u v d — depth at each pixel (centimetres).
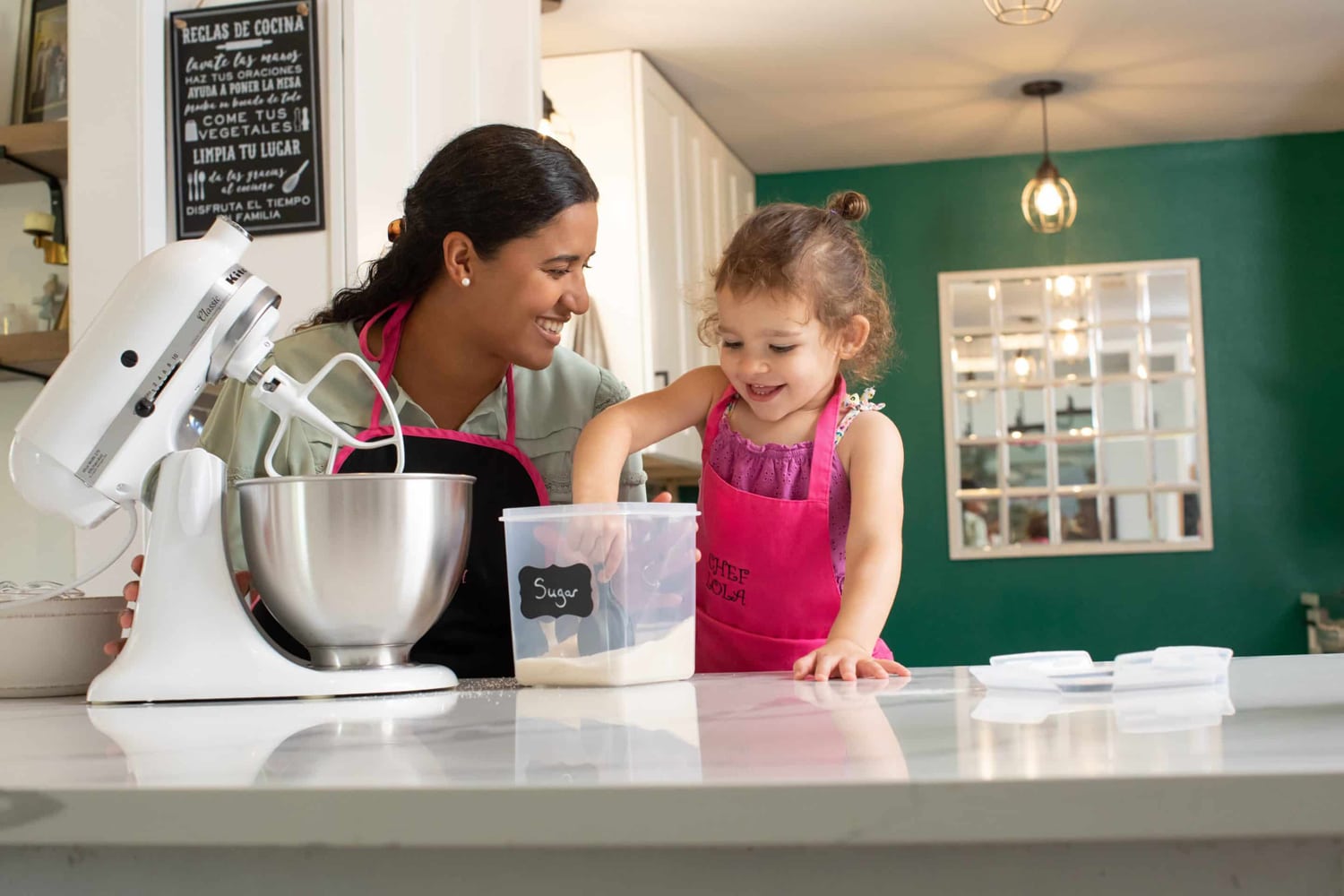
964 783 46
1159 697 77
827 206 166
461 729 70
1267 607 531
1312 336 532
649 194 409
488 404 154
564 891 48
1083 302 547
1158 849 46
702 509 153
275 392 108
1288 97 479
